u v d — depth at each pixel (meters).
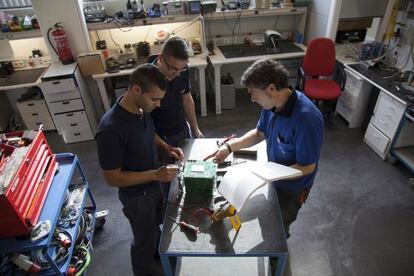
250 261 2.00
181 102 2.11
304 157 1.42
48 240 1.49
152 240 1.77
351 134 3.42
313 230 2.28
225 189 1.40
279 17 4.16
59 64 3.43
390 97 2.79
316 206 2.48
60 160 2.05
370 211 2.42
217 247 1.26
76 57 3.46
